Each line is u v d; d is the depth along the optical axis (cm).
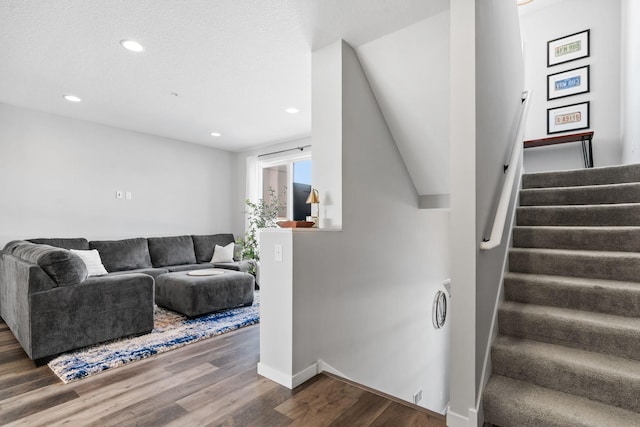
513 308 208
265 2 212
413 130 302
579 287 202
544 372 175
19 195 404
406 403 196
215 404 194
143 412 186
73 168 447
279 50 270
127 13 222
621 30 362
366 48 264
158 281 404
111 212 484
